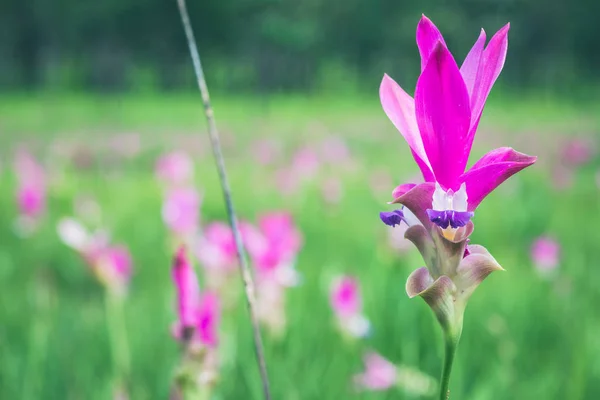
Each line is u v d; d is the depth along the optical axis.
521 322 4.60
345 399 3.56
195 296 2.00
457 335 1.34
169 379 3.68
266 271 3.36
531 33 51.06
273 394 3.38
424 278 1.37
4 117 24.39
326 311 4.43
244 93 42.16
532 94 38.28
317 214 8.30
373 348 4.00
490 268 1.35
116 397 3.26
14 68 46.91
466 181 1.34
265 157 11.87
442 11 51.31
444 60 1.30
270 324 3.44
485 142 15.69
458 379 3.34
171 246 3.58
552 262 5.36
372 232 7.25
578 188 10.28
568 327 4.48
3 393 3.67
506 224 7.83
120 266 3.42
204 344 2.01
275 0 51.38
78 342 4.40
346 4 52.00
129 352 4.06
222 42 52.84
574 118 23.98
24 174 7.54
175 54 52.72
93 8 51.00
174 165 6.56
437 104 1.32
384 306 4.33
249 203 9.16
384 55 52.19
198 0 51.00
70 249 6.63
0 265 6.39
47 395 3.70
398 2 51.75
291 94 41.62
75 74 43.00
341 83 43.81
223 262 3.33
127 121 23.16
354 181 10.71
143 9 51.47
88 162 13.48
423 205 1.36
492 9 51.44
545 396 3.61
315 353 4.05
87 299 5.51
